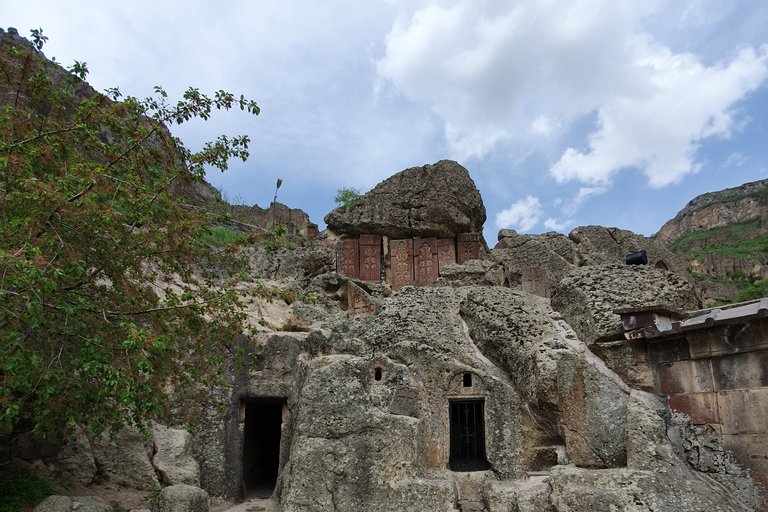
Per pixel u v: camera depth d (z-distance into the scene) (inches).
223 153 419.2
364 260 840.9
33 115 379.6
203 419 509.0
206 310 422.9
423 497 400.8
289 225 1301.7
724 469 351.6
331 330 596.1
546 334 489.1
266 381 530.3
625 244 1003.3
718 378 368.5
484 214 952.3
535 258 919.7
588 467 404.8
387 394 456.8
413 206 878.4
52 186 347.9
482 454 480.1
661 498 346.3
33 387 337.4
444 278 700.0
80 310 349.4
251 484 578.6
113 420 417.1
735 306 399.5
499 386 480.7
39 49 395.9
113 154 384.2
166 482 459.8
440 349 515.2
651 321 411.2
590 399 418.0
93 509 359.9
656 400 398.6
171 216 400.5
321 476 417.7
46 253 331.6
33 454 410.0
